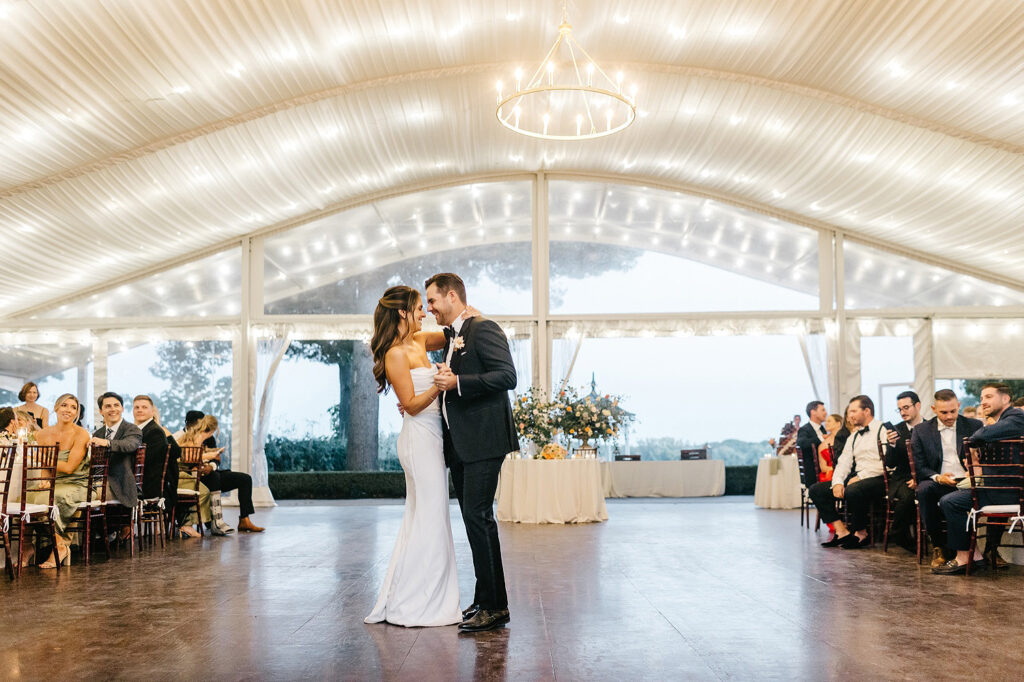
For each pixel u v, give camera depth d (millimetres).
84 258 11352
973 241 11359
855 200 11336
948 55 7762
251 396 12469
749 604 4191
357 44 8500
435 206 13008
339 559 6070
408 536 3840
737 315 12711
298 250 12820
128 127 8711
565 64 9578
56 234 10445
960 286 12477
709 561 5816
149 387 12539
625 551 6395
